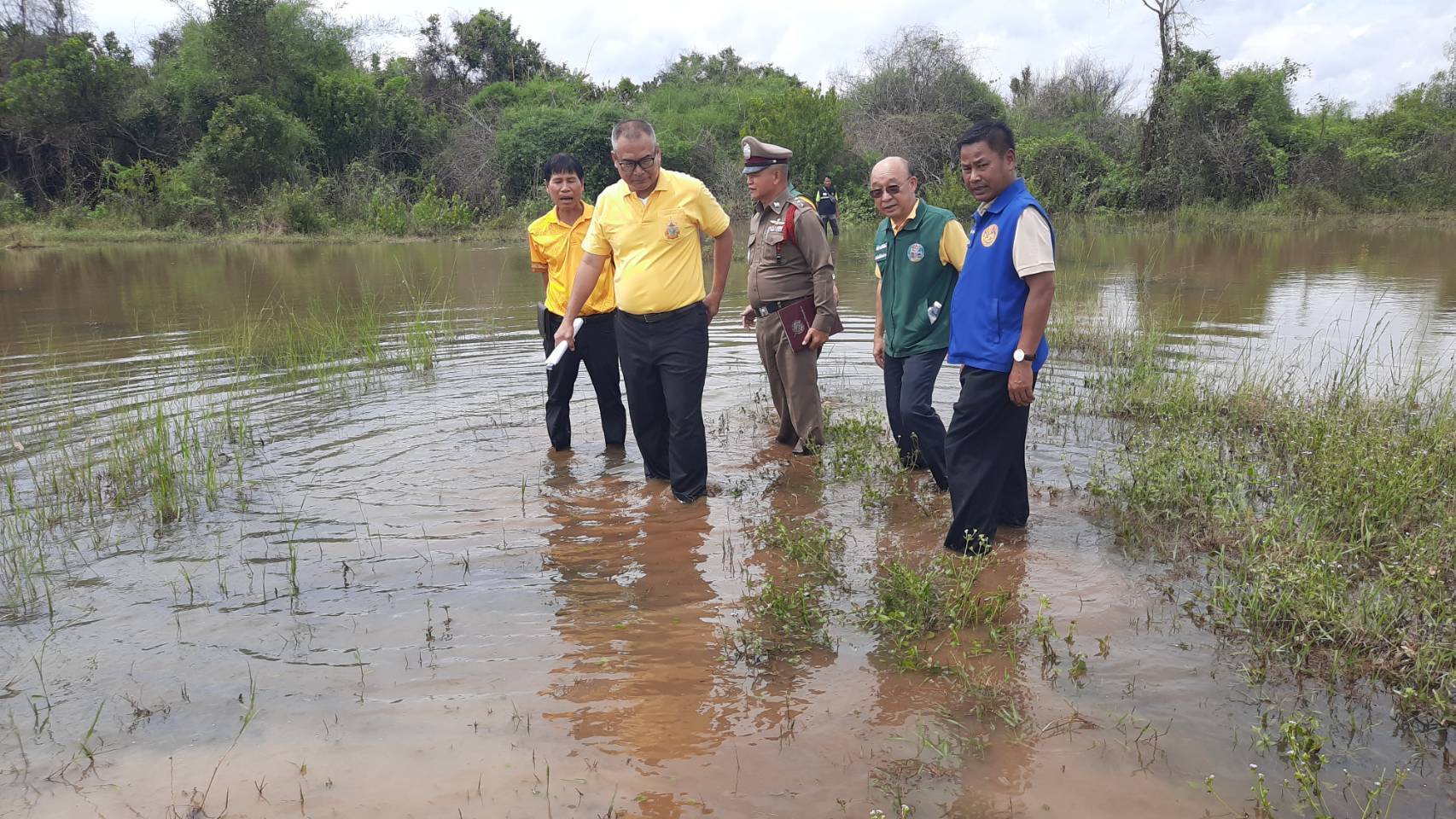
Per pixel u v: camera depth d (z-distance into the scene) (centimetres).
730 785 250
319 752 268
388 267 1762
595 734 275
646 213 459
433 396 686
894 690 298
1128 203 2939
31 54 3200
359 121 3309
